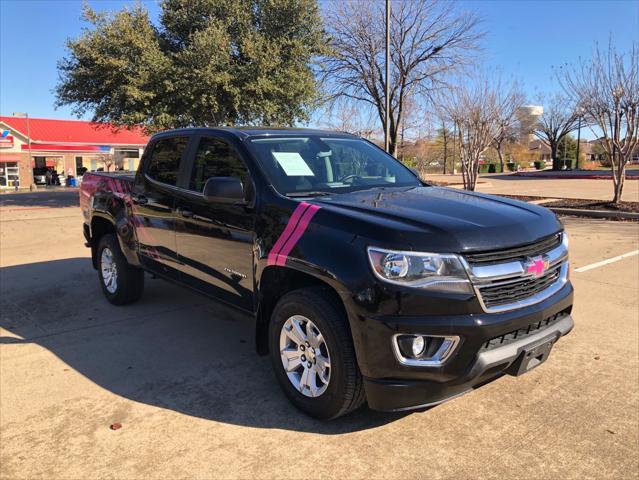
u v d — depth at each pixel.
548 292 3.30
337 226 3.15
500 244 2.97
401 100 23.12
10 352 4.65
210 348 4.70
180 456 3.05
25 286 6.95
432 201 3.59
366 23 21.86
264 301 3.71
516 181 31.64
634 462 2.94
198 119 17.86
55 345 4.81
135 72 16.70
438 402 2.96
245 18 17.52
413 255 2.84
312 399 3.34
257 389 3.89
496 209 3.43
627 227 11.59
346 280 2.98
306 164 4.10
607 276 7.05
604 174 37.94
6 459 3.04
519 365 3.11
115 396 3.80
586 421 3.38
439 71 22.22
